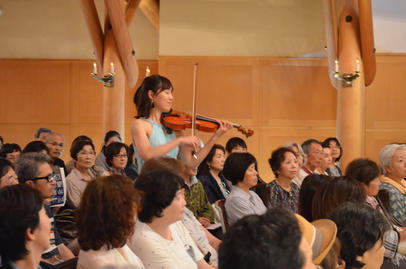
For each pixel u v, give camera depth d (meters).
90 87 11.88
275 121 11.22
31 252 1.94
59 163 6.05
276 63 11.24
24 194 1.94
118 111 8.20
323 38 11.18
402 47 11.05
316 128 11.20
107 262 2.20
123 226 2.21
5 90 11.82
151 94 3.18
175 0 11.17
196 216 4.17
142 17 12.00
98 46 8.23
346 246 2.17
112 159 4.98
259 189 4.26
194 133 3.56
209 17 11.21
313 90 11.21
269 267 1.21
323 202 2.99
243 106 11.22
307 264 1.31
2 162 2.81
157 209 2.48
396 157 4.40
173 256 2.51
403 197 4.15
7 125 11.78
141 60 11.96
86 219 2.21
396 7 11.04
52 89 11.87
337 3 10.47
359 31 7.83
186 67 11.14
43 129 7.03
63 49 11.92
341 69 7.83
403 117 11.03
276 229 1.25
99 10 11.74
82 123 11.84
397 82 11.05
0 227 1.87
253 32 11.23
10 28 11.88
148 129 3.12
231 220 3.78
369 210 2.22
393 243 3.23
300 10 11.20
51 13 11.91
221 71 11.19
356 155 7.78
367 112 11.09
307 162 5.72
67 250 3.24
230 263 1.25
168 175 2.52
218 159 5.09
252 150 11.21
